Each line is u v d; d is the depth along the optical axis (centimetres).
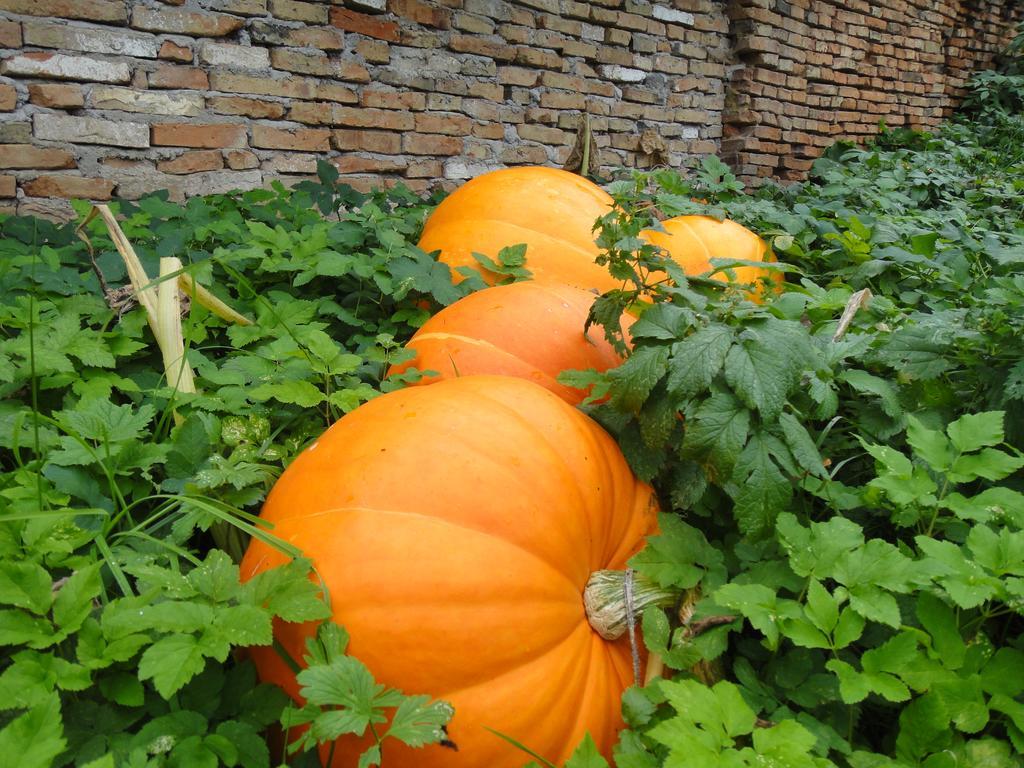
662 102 316
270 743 70
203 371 105
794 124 372
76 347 100
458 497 70
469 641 66
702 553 78
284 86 211
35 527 69
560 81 277
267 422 98
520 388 83
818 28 368
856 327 117
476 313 106
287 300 131
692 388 77
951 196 290
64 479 81
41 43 175
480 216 143
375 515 69
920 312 150
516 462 73
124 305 112
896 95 439
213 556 67
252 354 112
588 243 141
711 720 57
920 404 97
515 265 135
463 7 243
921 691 66
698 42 323
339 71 220
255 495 83
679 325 83
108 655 60
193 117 199
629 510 84
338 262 129
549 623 70
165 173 197
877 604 65
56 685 59
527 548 70
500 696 67
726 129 351
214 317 121
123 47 185
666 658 71
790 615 66
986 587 65
